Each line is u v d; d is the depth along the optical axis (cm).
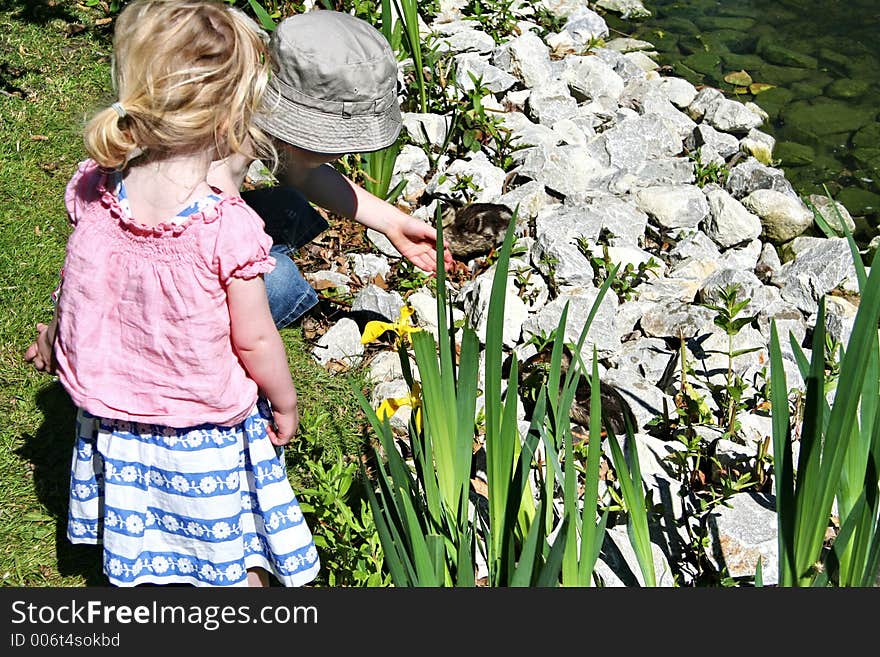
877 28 633
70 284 205
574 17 609
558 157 438
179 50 186
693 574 269
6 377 309
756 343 352
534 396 312
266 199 300
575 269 374
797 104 548
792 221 431
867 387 218
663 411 321
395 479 210
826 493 204
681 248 411
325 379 326
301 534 230
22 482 281
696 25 638
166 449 212
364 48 245
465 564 199
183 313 197
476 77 500
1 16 486
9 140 404
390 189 417
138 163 198
